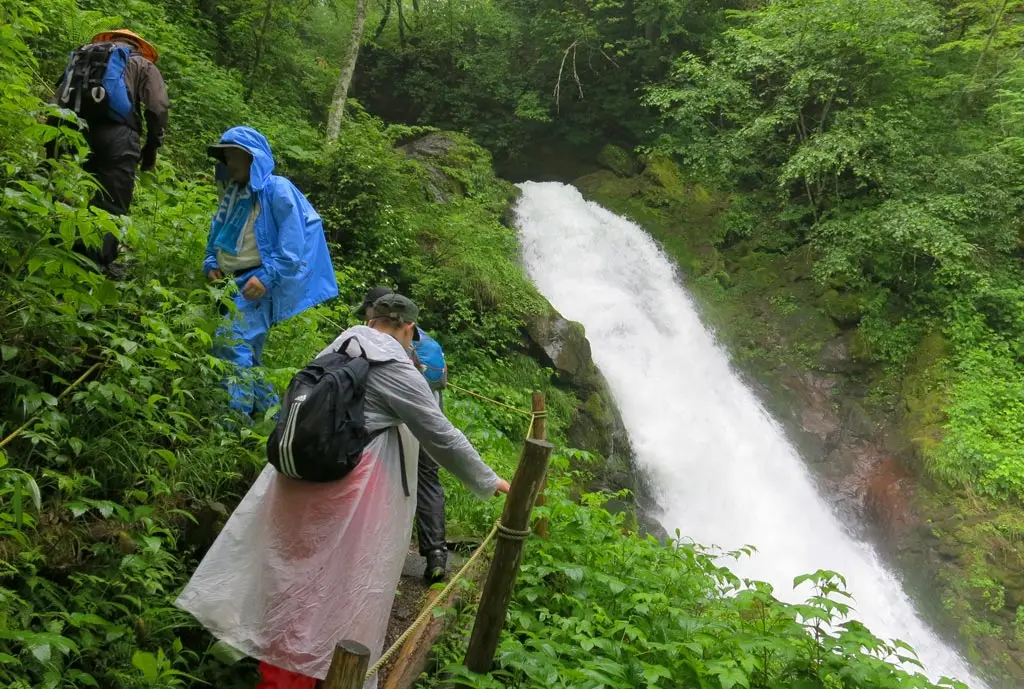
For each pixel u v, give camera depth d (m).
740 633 3.81
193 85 9.88
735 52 17.44
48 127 3.22
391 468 2.82
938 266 15.06
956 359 14.02
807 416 14.23
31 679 2.43
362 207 10.72
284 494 2.70
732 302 15.83
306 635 2.56
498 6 20.70
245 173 4.12
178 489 3.39
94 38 4.34
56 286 3.08
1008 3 17.14
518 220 15.28
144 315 3.61
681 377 13.84
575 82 20.11
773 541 12.09
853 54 16.23
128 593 2.94
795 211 16.86
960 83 16.41
